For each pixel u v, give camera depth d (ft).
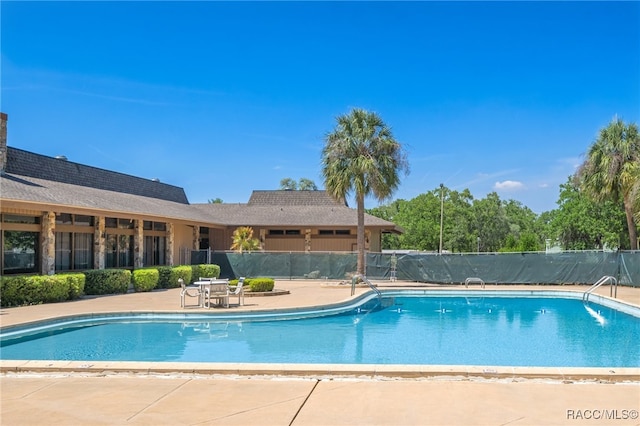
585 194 92.99
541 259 80.28
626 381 21.12
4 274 54.60
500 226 215.51
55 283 53.88
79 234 66.49
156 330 41.98
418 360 31.22
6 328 37.11
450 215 203.00
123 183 89.56
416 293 72.13
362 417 16.93
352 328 43.93
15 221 56.18
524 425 16.15
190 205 113.60
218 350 34.12
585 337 39.65
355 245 106.63
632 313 51.62
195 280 82.69
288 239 108.37
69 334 40.14
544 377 21.52
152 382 21.24
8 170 64.28
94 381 21.43
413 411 17.49
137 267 76.18
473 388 20.18
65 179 74.84
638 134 85.87
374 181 79.20
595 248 130.00
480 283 82.17
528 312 55.52
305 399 18.86
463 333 41.42
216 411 17.54
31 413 17.39
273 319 48.06
